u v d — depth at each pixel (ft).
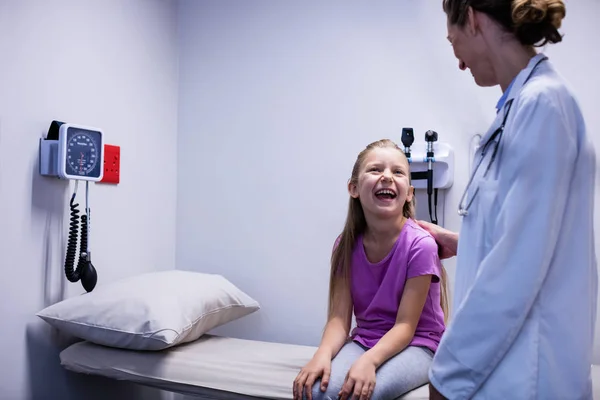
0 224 4.77
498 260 2.81
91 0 5.80
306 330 6.64
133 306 4.97
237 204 6.99
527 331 2.82
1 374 4.83
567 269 2.85
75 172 5.14
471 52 3.29
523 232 2.79
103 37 5.98
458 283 3.24
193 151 7.24
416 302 4.55
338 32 6.55
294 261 6.70
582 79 5.57
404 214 5.27
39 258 5.19
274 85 6.83
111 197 6.10
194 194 7.22
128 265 6.39
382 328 4.75
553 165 2.77
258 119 6.90
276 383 4.45
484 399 2.88
